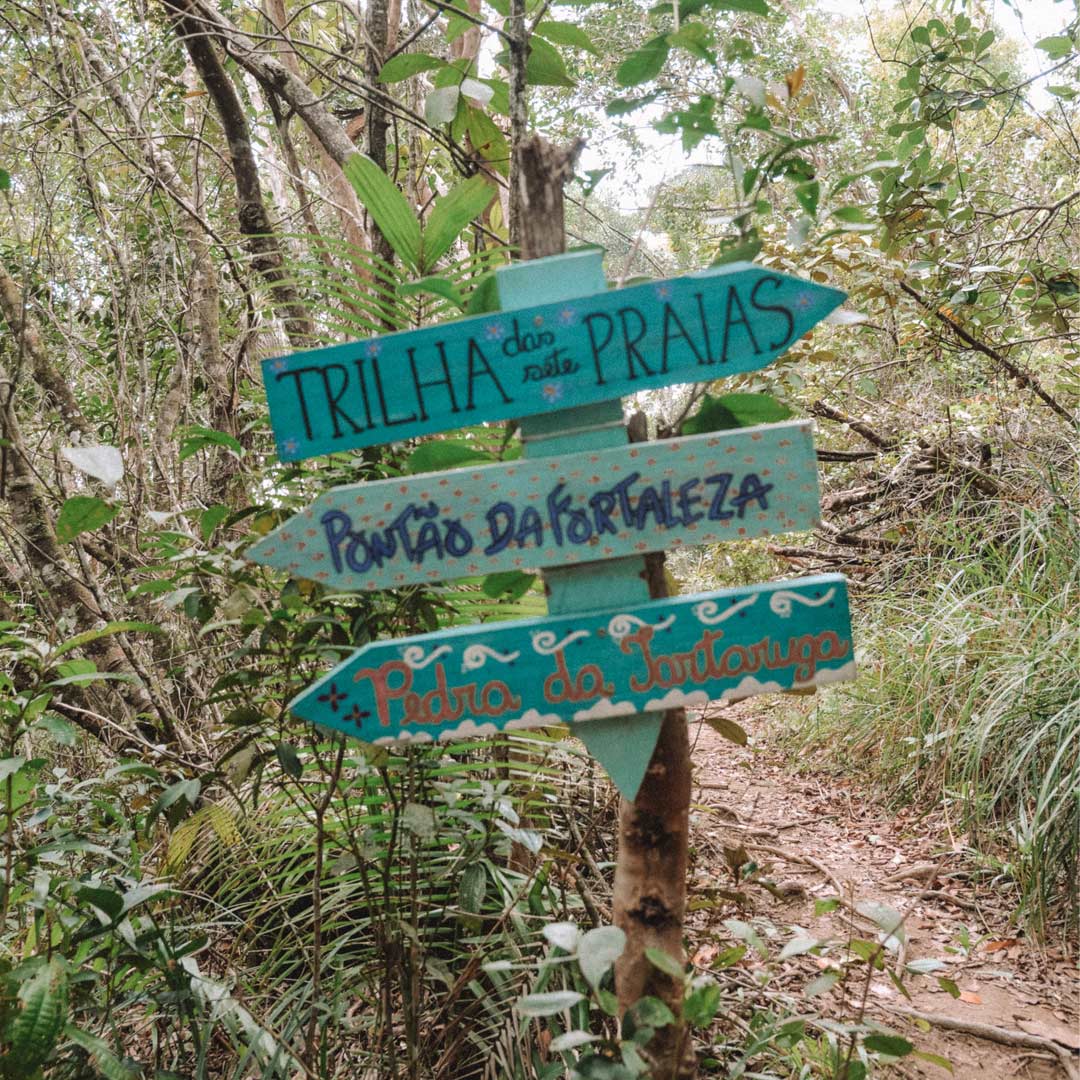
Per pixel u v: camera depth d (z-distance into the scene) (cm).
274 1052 200
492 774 229
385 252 303
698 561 810
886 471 592
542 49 221
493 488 142
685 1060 154
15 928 235
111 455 168
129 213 392
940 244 424
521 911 215
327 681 143
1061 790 316
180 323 453
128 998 197
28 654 186
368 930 242
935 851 370
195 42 354
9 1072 150
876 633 477
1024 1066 251
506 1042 196
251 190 383
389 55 318
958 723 389
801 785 462
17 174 364
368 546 143
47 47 390
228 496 314
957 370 604
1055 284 409
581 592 145
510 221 212
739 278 141
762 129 166
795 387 421
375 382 144
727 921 167
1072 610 377
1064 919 305
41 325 405
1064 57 414
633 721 145
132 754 246
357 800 213
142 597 332
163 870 236
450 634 143
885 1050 162
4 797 191
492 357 143
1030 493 471
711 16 313
